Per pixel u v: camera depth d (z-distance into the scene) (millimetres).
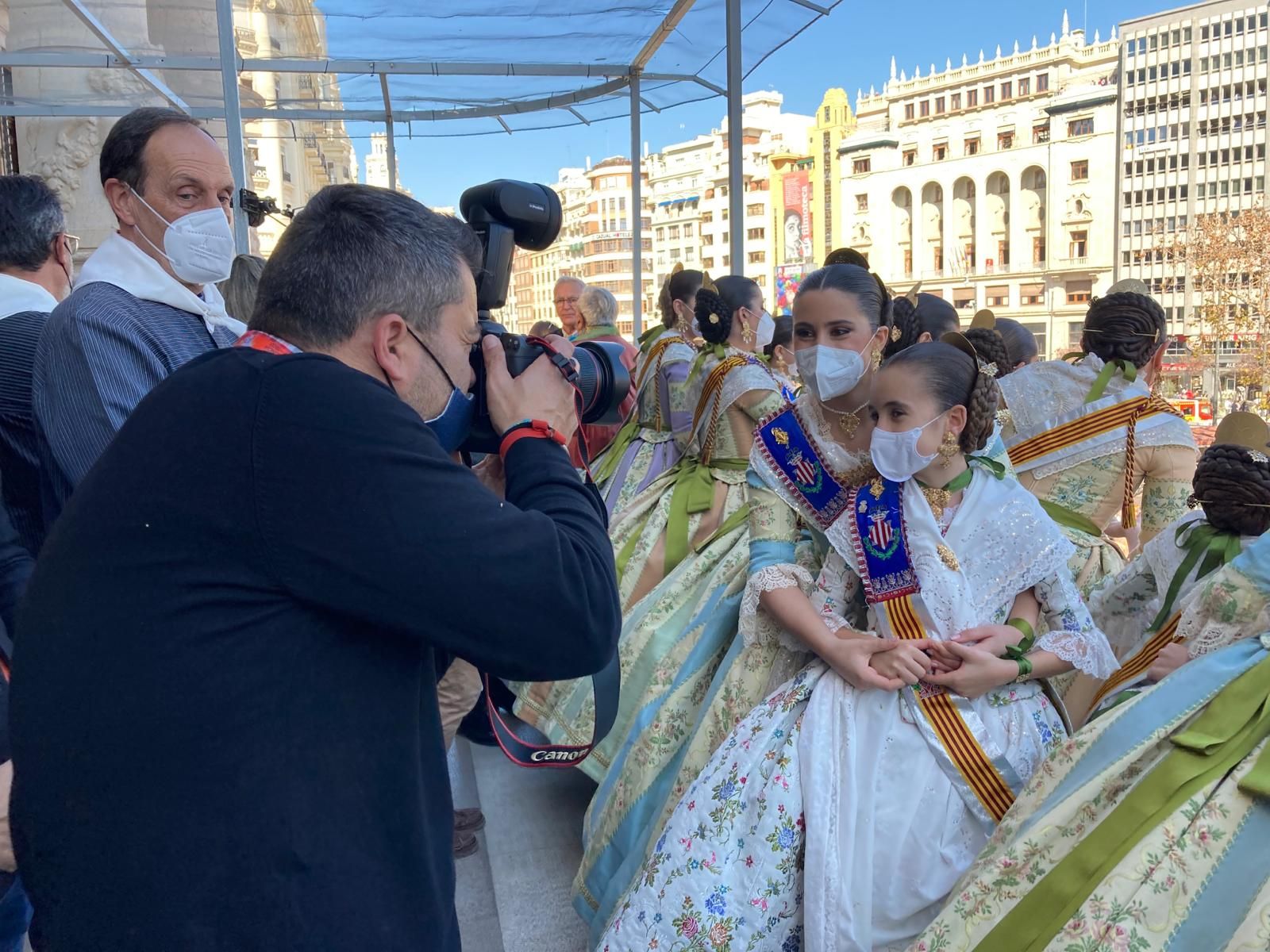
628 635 2602
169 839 896
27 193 2199
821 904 1620
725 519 2883
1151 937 1321
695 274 3562
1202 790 1411
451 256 1088
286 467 914
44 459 1748
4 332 1938
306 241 1049
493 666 995
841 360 1966
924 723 1695
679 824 1793
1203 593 1688
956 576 1756
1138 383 2365
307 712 933
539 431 1156
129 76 6180
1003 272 67188
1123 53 59531
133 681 903
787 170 77188
